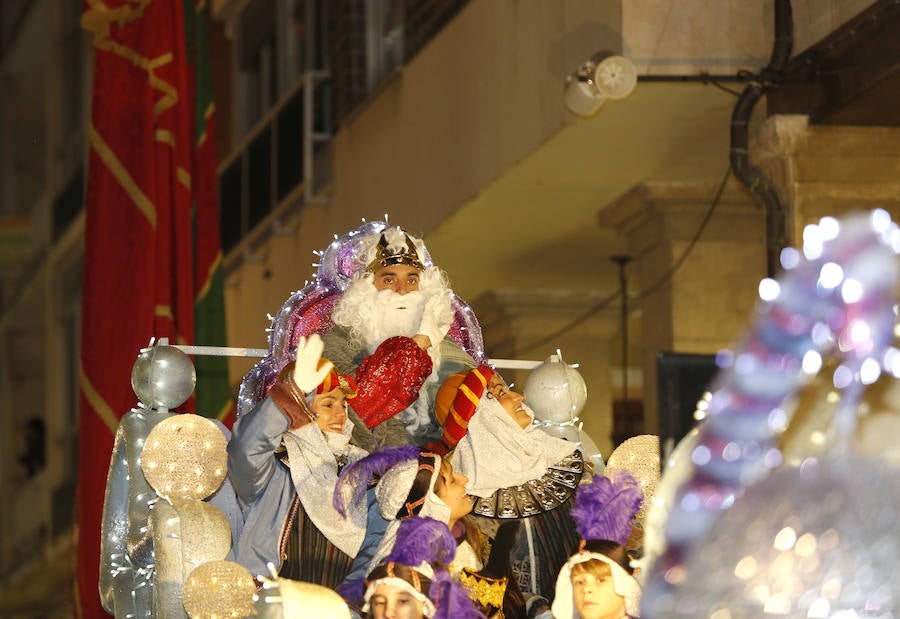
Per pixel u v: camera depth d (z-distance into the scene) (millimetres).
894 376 5957
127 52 12891
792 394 6164
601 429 22234
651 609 6367
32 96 38219
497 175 16188
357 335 8711
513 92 15711
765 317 6207
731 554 6152
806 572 6004
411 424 8547
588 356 22328
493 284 21594
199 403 13562
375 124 19953
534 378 9148
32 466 34281
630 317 22797
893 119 13180
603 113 14172
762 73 13219
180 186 12891
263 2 26609
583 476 8742
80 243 30859
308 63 23859
